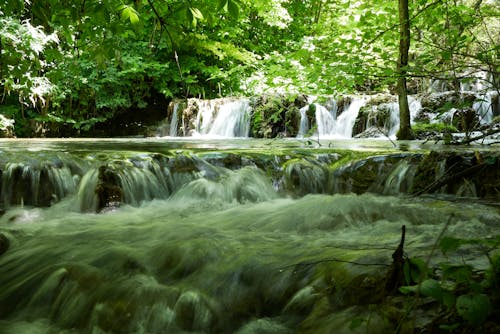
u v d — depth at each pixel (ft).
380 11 25.34
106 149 22.49
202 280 9.18
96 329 8.43
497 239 5.70
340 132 40.04
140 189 17.42
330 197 15.57
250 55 47.60
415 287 5.42
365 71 19.08
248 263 9.36
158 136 47.14
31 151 19.86
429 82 43.39
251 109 41.88
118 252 10.82
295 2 57.06
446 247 5.53
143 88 51.21
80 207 16.57
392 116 37.35
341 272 8.07
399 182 17.46
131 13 9.74
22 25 32.96
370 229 11.74
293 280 8.46
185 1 9.46
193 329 8.23
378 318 6.48
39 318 9.05
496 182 15.17
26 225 14.16
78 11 10.84
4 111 45.37
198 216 14.73
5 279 10.38
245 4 47.03
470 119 31.71
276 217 13.61
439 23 20.11
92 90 48.80
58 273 9.95
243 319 8.14
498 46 14.57
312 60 20.27
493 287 5.90
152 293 8.86
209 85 53.42
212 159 19.15
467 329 5.69
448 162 16.24
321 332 6.79
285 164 19.01
